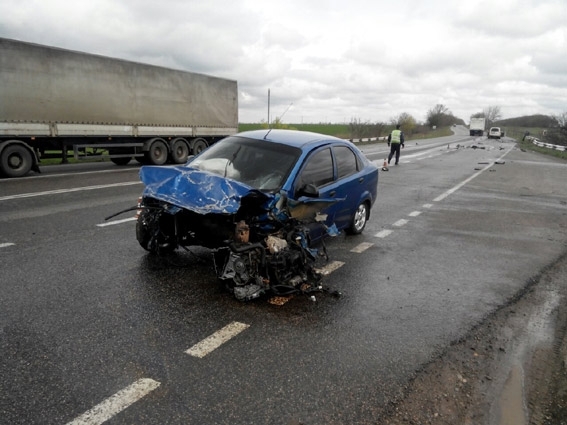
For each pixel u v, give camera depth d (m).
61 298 4.29
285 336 3.76
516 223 8.84
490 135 74.25
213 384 3.04
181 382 3.04
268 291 4.56
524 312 4.51
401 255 6.32
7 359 3.22
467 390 3.14
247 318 4.05
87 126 14.72
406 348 3.66
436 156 28.58
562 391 3.20
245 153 5.68
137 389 2.94
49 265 5.19
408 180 15.24
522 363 3.54
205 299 4.42
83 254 5.63
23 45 12.71
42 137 13.76
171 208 4.87
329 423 2.71
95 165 17.75
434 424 2.76
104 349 3.41
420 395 3.04
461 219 9.03
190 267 5.29
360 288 4.96
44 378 3.01
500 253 6.62
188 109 18.62
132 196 10.10
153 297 4.41
